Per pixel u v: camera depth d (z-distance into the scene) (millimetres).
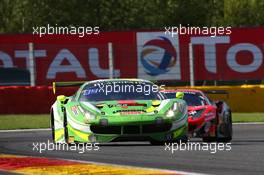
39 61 82812
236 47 86125
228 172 23578
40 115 75312
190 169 24828
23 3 120438
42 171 24797
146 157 29922
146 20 125500
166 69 84938
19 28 120688
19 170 25641
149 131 33781
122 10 123812
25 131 57000
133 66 84250
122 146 36500
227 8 132250
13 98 76688
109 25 122562
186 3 127312
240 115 74562
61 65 83625
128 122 33375
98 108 34812
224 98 79500
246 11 132500
